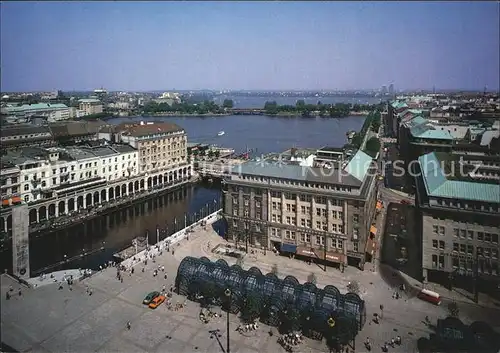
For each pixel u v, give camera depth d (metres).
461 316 94.75
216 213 184.62
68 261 147.75
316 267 127.56
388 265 126.69
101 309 102.81
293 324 91.31
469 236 102.56
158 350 86.44
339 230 126.94
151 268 128.50
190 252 141.00
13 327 92.56
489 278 101.62
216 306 104.31
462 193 103.88
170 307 104.06
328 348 87.00
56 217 185.88
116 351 85.50
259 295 97.94
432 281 111.00
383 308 101.19
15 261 120.25
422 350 84.94
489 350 78.56
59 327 93.81
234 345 88.44
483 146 193.62
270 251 140.12
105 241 169.75
